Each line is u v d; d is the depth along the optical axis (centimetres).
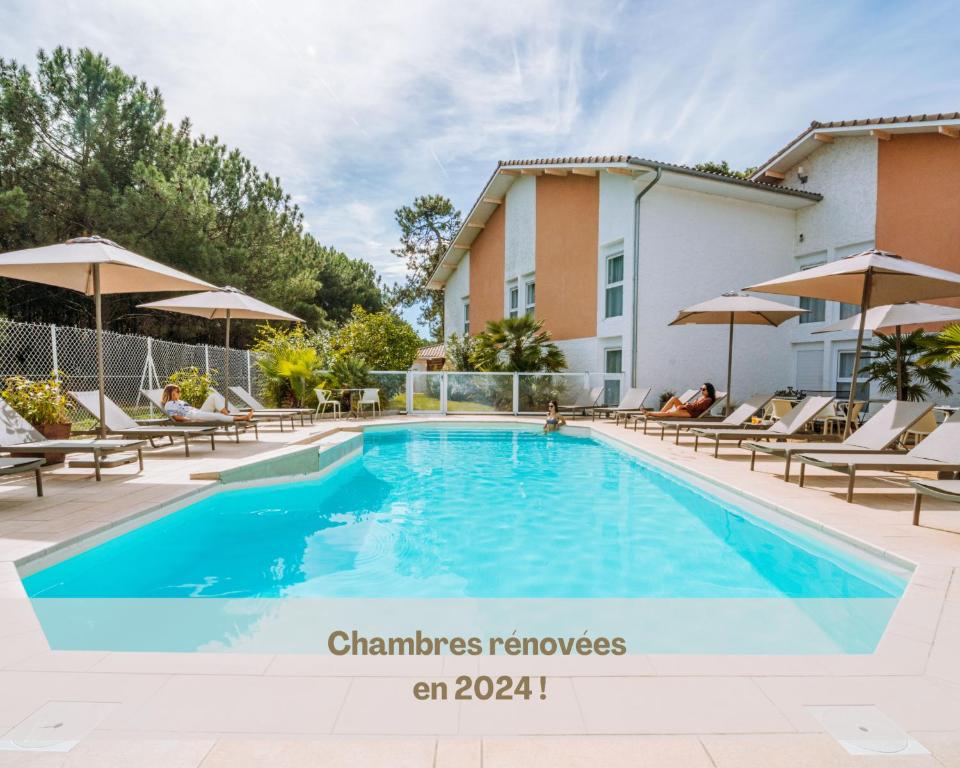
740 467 799
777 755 192
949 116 1170
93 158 1772
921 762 189
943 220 1235
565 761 188
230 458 802
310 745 195
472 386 1597
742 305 1073
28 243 1708
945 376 1041
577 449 1126
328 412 1574
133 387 1277
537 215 1895
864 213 1397
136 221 1744
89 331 1170
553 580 436
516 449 1123
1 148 1647
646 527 586
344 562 479
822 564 474
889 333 1198
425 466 940
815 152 1532
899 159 1318
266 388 1602
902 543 436
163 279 753
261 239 2178
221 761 186
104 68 1795
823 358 1533
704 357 1552
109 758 187
